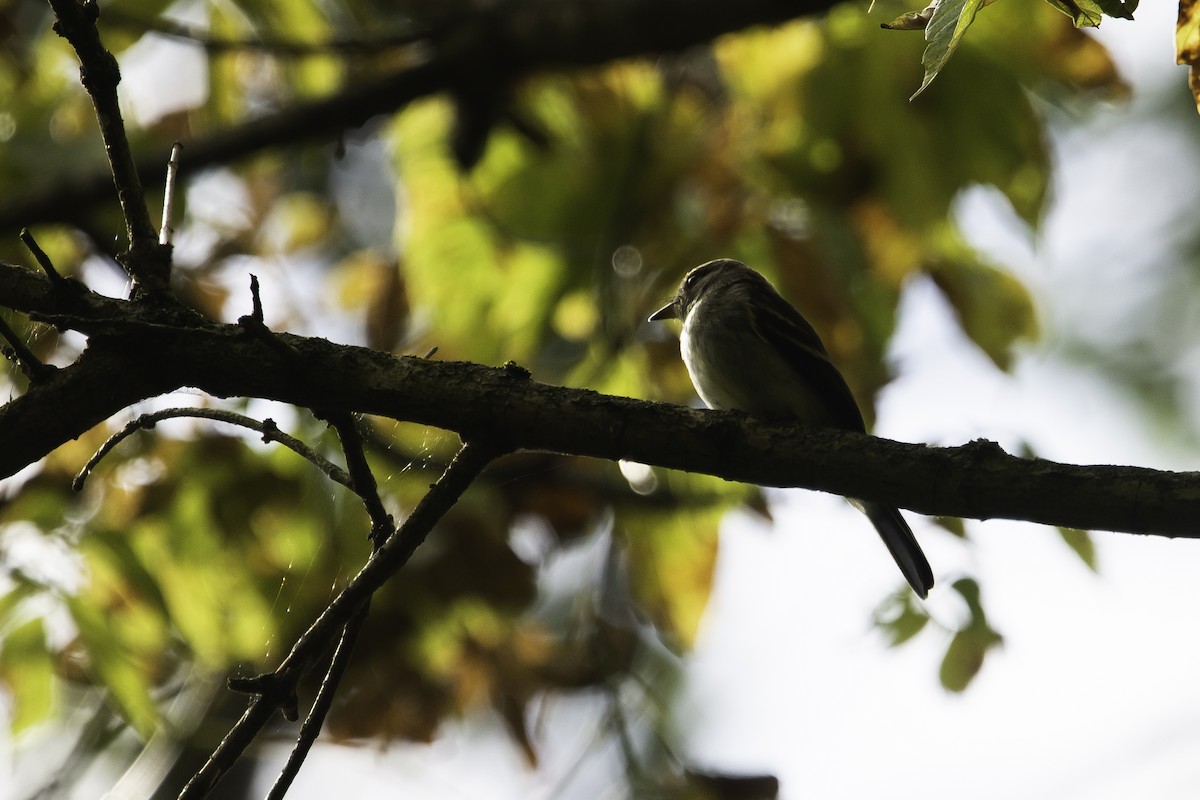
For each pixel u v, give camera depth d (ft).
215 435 33.04
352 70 41.39
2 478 19.70
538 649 36.27
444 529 34.14
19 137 37.88
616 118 37.96
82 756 35.24
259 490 32.45
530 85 38.88
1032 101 32.55
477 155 37.22
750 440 20.39
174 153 23.34
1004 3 32.04
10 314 28.35
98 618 28.78
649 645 49.14
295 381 20.11
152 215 38.93
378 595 33.76
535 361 38.37
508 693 35.17
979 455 19.40
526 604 34.04
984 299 34.09
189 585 33.06
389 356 20.52
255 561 33.06
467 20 37.91
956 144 32.09
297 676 18.60
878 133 32.09
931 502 19.56
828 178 33.06
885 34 32.01
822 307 33.58
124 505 33.09
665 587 35.99
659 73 38.45
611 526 36.29
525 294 37.65
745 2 33.71
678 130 37.68
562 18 36.50
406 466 32.12
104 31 36.11
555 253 37.45
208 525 32.78
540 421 20.16
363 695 34.35
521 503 36.19
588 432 20.26
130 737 39.06
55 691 29.17
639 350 36.65
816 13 33.17
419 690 34.53
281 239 46.32
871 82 32.04
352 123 38.60
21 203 36.99
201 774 17.85
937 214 32.22
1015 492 19.01
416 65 37.86
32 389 19.81
